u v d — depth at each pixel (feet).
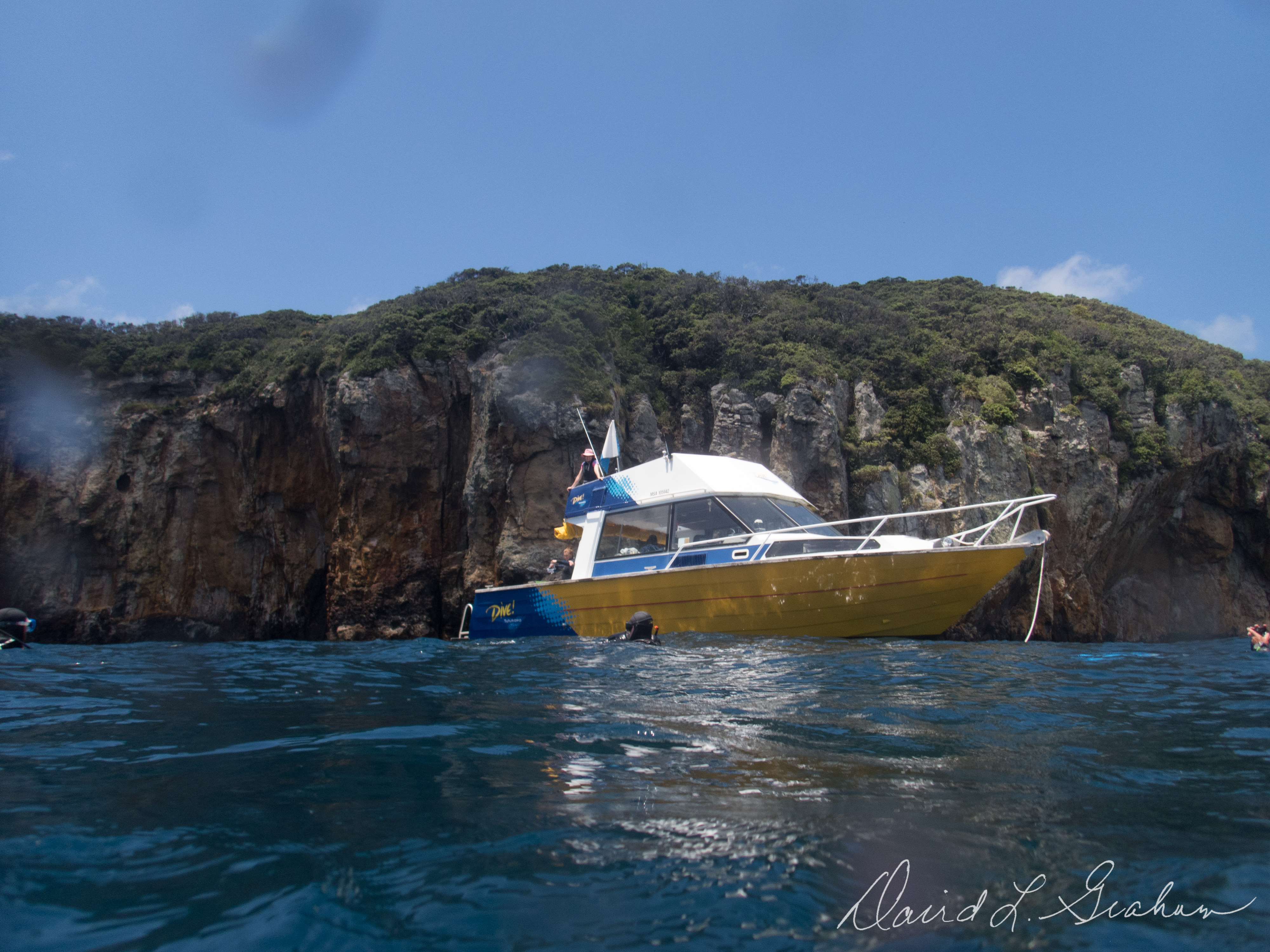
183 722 15.34
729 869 7.50
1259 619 106.22
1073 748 12.94
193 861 7.64
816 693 19.06
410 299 107.65
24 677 22.61
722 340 103.65
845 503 87.71
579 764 11.63
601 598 40.47
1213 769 11.50
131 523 98.12
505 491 83.92
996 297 140.46
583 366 88.58
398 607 86.48
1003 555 33.76
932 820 8.97
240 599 100.42
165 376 104.47
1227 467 106.32
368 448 88.33
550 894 6.93
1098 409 99.81
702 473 39.55
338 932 6.17
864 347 105.29
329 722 15.25
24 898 6.70
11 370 102.27
